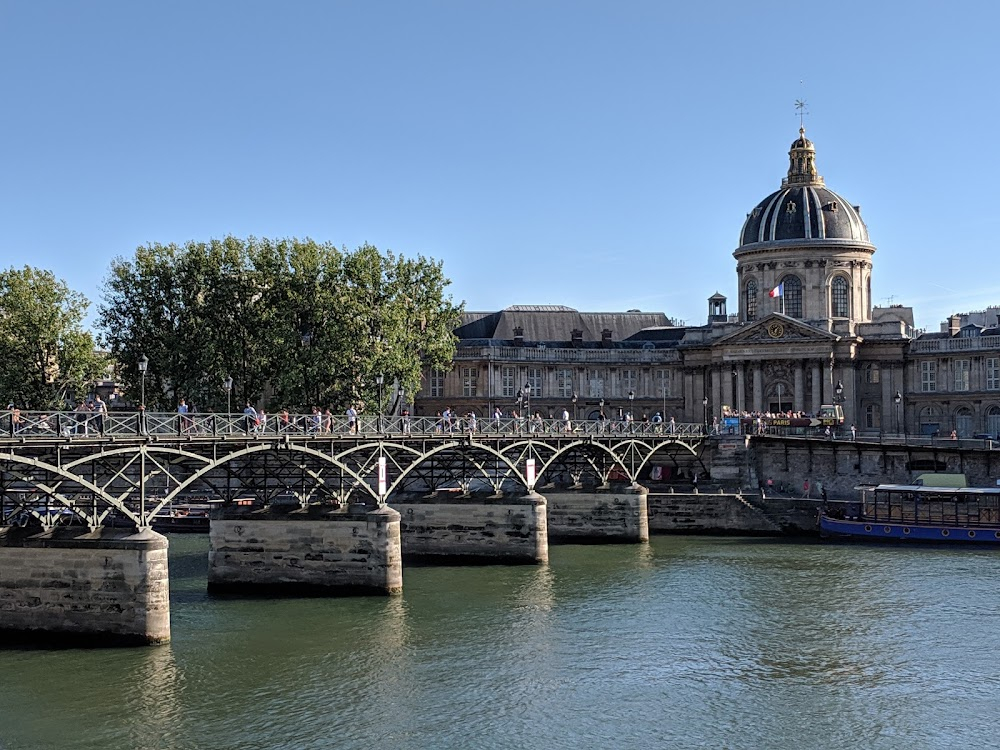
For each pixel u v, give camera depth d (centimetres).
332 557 4266
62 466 3123
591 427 6475
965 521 6066
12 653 3319
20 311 6284
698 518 6469
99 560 3356
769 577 4812
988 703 3064
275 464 4866
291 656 3428
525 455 5369
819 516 6209
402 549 5231
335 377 6481
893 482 7006
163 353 6525
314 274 6606
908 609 4144
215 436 3591
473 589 4503
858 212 9719
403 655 3469
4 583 3419
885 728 2881
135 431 3381
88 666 3222
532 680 3244
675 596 4391
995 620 3959
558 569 5028
